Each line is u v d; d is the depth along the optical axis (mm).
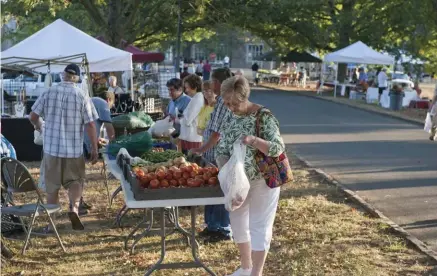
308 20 35656
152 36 32906
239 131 4941
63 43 11953
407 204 8828
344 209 8336
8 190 6488
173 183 5109
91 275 5742
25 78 21328
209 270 5527
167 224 7422
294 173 11195
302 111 25234
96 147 7191
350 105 28172
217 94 6219
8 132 11797
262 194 4973
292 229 7266
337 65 35500
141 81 23953
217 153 5156
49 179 7059
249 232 5145
